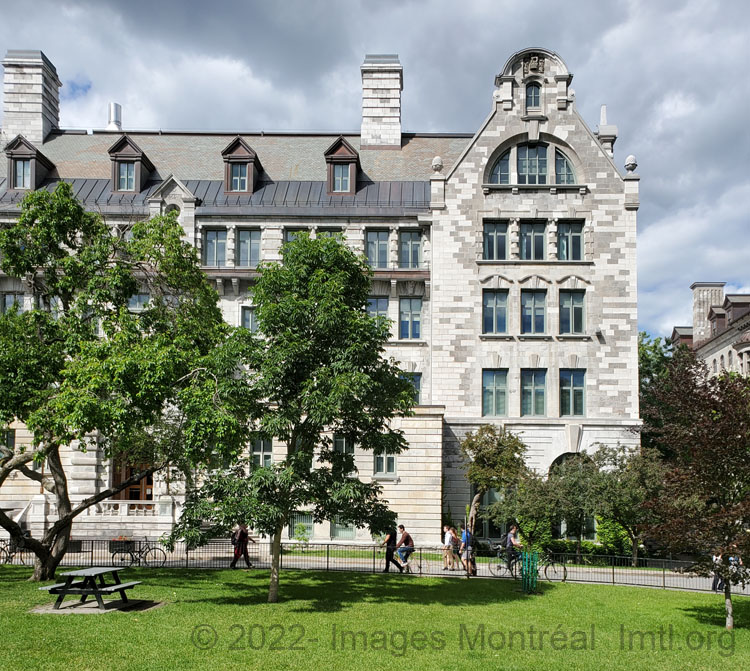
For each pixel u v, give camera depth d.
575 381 43.31
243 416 24.28
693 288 73.81
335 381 22.67
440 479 39.53
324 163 47.59
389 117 48.97
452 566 32.56
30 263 27.50
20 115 49.16
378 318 24.69
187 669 15.98
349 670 16.44
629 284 43.47
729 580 22.11
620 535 39.97
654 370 61.00
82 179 46.19
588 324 43.28
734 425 22.52
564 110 44.53
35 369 25.45
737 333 59.91
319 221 44.19
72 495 40.28
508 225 44.34
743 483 23.06
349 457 25.12
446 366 43.28
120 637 18.06
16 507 40.78
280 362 23.20
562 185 43.75
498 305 44.09
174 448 27.67
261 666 16.44
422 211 44.25
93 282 26.86
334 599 24.31
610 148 47.66
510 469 38.84
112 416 23.22
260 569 30.59
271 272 24.55
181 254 28.97
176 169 47.38
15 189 45.00
